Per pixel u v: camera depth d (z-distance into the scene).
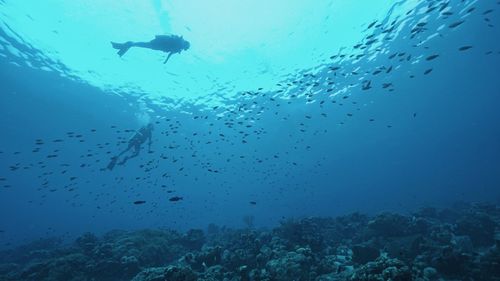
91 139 37.84
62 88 26.53
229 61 24.17
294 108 35.47
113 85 26.58
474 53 29.78
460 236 10.34
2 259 19.19
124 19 19.52
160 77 25.55
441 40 25.77
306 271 7.45
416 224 11.53
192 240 14.01
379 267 5.46
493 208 14.88
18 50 21.33
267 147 50.16
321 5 19.64
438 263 7.48
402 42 24.64
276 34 21.94
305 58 24.53
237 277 7.18
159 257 12.12
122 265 10.18
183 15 19.61
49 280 9.27
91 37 20.66
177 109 32.03
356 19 20.67
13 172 53.03
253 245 10.27
